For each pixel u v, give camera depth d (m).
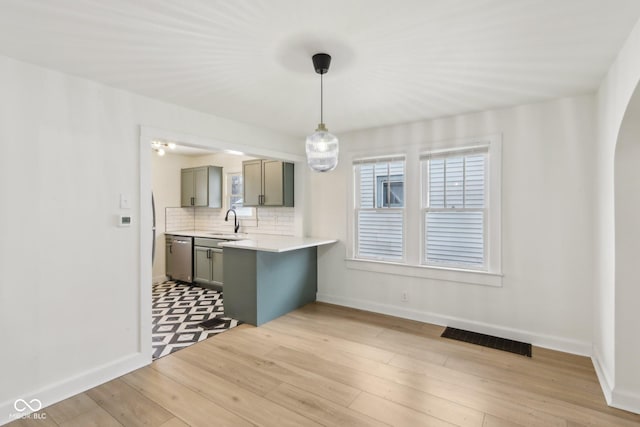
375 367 2.56
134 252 2.60
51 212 2.16
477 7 1.50
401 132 3.64
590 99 2.67
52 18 1.57
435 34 1.74
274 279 3.69
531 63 2.09
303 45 1.86
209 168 5.52
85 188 2.32
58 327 2.19
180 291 4.89
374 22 1.63
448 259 3.42
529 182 2.94
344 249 4.12
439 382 2.34
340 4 1.47
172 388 2.29
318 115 3.27
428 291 3.51
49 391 2.12
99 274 2.39
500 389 2.25
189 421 1.93
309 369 2.54
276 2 1.46
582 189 2.72
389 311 3.78
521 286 3.00
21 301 2.04
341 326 3.44
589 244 2.70
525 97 2.74
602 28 1.67
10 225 1.99
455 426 1.88
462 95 2.69
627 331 2.02
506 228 3.05
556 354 2.76
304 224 4.44
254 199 4.83
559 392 2.21
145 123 2.67
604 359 2.35
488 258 3.18
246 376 2.44
